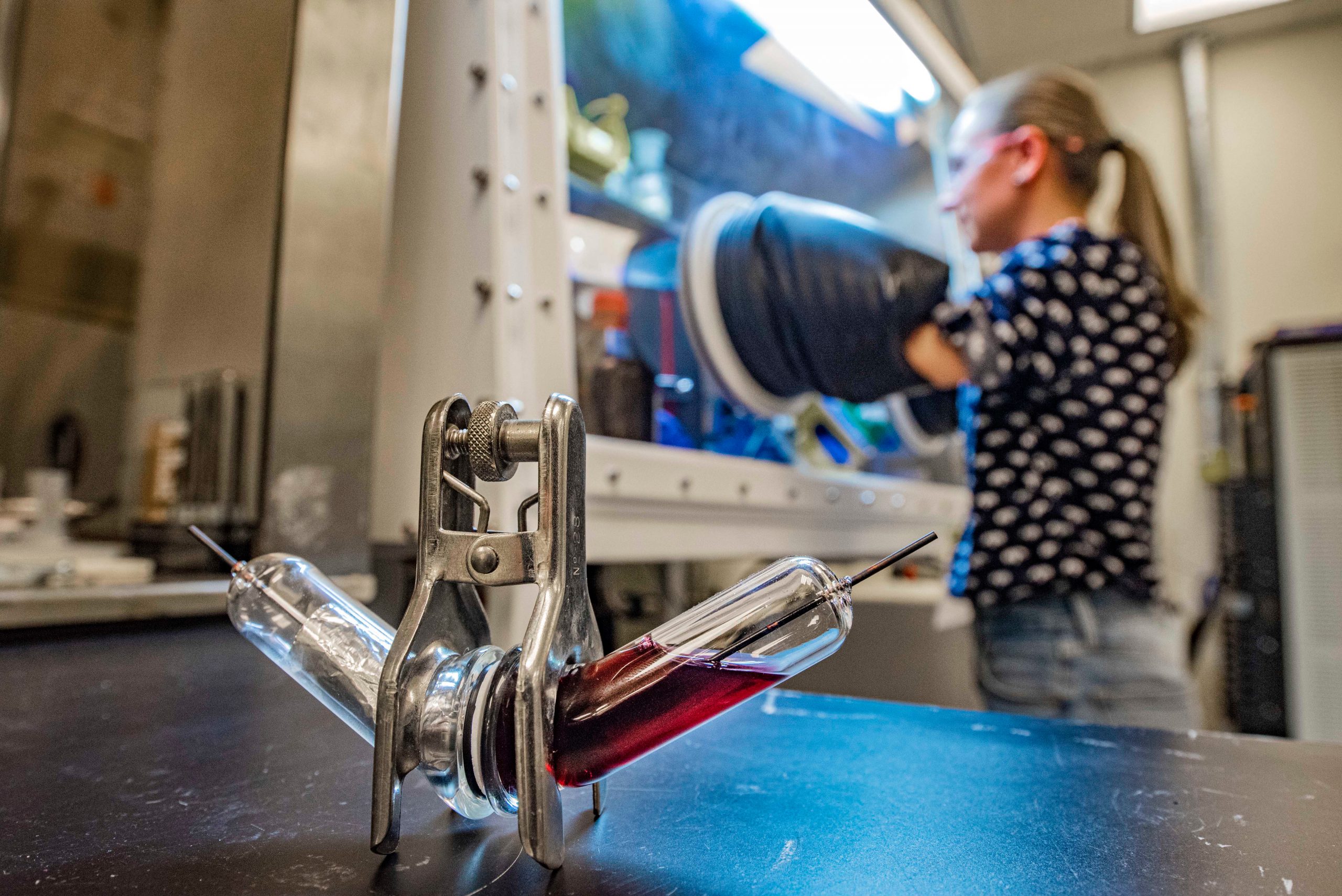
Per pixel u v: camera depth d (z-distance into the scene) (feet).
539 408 2.33
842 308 2.81
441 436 0.88
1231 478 6.64
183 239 4.34
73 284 4.75
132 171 4.61
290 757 1.25
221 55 4.09
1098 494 2.95
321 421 2.78
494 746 0.81
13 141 4.49
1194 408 7.91
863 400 3.19
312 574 1.07
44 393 4.75
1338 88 7.84
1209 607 6.89
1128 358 2.92
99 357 4.79
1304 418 6.06
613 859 0.83
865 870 0.80
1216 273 7.89
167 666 2.06
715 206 3.19
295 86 2.97
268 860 0.83
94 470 4.77
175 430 4.07
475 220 2.36
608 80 3.38
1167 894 0.75
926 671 4.42
